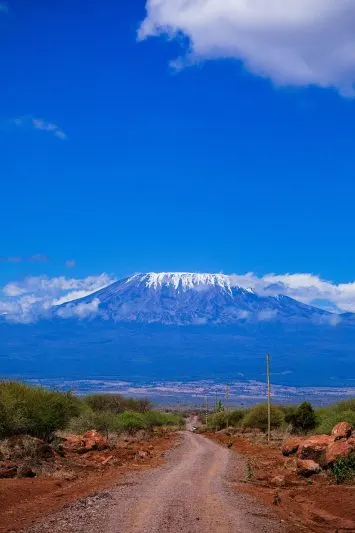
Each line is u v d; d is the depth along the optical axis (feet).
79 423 150.71
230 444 174.50
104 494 60.90
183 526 46.91
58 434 123.95
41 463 82.89
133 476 81.00
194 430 331.77
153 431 235.20
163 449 144.25
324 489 69.46
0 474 70.44
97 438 117.70
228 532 45.52
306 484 76.64
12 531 43.98
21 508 53.06
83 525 46.09
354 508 58.13
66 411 117.70
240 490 71.05
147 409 310.45
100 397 295.89
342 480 76.79
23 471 72.79
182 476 83.97
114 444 133.08
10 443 87.66
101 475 81.35
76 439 115.34
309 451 92.22
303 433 198.39
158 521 48.37
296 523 52.26
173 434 236.84
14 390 104.73
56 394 114.32
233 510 55.47
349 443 84.48
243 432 257.96
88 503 55.72
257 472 92.27
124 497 60.13
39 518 48.96
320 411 207.72
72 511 51.80
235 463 110.11
